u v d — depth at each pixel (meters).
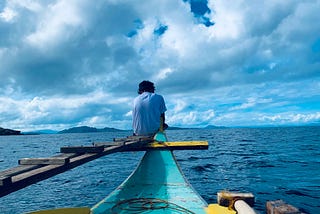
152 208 2.65
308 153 22.62
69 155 3.31
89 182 13.30
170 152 5.77
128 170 16.97
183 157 21.72
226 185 10.66
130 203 2.79
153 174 4.05
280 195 9.00
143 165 4.66
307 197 8.70
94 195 10.61
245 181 11.34
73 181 13.72
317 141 39.59
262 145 32.94
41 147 51.09
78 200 9.95
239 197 2.55
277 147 29.61
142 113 7.05
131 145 5.19
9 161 26.30
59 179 14.42
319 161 17.36
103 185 12.43
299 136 57.91
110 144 4.72
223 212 2.47
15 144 66.75
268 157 19.98
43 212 2.25
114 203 2.81
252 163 16.83
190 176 12.80
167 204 2.76
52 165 2.74
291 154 21.94
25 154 34.28
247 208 2.24
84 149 3.58
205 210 2.61
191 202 2.83
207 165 16.45
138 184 3.52
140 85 7.66
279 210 2.00
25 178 2.20
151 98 7.11
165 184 3.52
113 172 16.30
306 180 11.29
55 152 36.69
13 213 8.85
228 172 13.68
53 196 10.71
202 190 9.93
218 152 25.14
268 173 13.08
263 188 10.00
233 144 35.94
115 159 24.38
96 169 17.83
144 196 3.04
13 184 2.06
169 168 4.41
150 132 7.07
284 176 12.24
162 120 7.55
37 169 2.55
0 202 10.11
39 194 11.15
